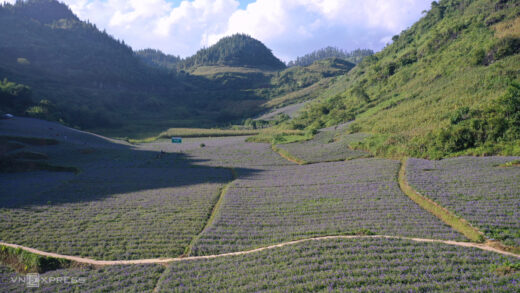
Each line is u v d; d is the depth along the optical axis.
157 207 40.12
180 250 28.39
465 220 28.06
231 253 27.17
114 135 151.38
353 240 26.67
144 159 82.12
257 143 101.00
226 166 70.50
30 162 71.06
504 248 23.80
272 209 37.28
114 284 22.77
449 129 55.81
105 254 27.94
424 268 21.38
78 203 42.03
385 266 22.17
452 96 72.88
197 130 148.38
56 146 88.62
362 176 48.06
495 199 31.72
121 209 39.50
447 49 102.44
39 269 25.97
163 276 23.47
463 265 21.20
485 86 67.25
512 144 47.75
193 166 72.50
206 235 30.42
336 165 59.69
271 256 25.33
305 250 25.70
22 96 139.12
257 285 21.19
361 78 159.62
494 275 19.66
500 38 79.56
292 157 73.06
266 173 59.78
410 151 57.50
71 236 31.44
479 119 53.50
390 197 37.25
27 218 36.28
